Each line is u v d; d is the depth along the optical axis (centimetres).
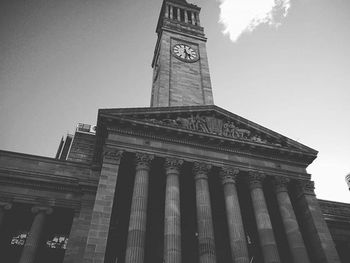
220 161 3478
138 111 3481
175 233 2800
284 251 3628
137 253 2598
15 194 3597
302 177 3712
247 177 3525
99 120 3328
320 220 3412
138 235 2700
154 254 3472
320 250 3200
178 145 3450
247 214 3997
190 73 5631
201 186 3209
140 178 3056
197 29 6619
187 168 3466
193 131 3506
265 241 3055
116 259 3391
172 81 5369
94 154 3762
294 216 3334
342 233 4378
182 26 6506
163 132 3438
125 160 3306
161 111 3594
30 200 3591
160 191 3769
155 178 3622
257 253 3744
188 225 3741
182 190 3812
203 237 2891
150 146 3322
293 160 3822
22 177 3684
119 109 3400
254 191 3400
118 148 3197
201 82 5556
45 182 3716
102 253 2489
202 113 3834
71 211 3672
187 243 3631
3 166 3744
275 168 3662
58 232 3688
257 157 3675
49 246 3569
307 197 3572
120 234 3534
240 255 2861
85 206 3553
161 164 3412
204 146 3531
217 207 3934
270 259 2942
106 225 2652
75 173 3912
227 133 3731
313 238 3331
